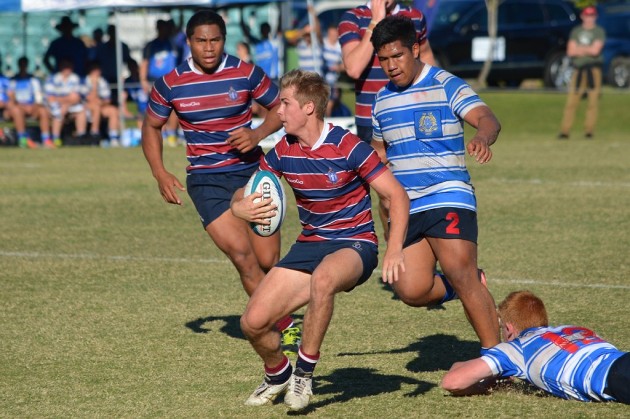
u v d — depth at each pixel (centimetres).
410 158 2158
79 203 5016
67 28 8375
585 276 3212
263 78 2459
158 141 2475
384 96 2194
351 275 1855
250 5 8650
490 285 3100
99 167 6606
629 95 10094
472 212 2134
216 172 2461
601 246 3731
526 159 6800
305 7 10488
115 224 4394
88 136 8188
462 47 10150
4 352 2414
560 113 9431
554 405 1920
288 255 1930
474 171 6169
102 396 2061
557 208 4656
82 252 3750
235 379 2173
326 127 1917
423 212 2136
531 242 3831
